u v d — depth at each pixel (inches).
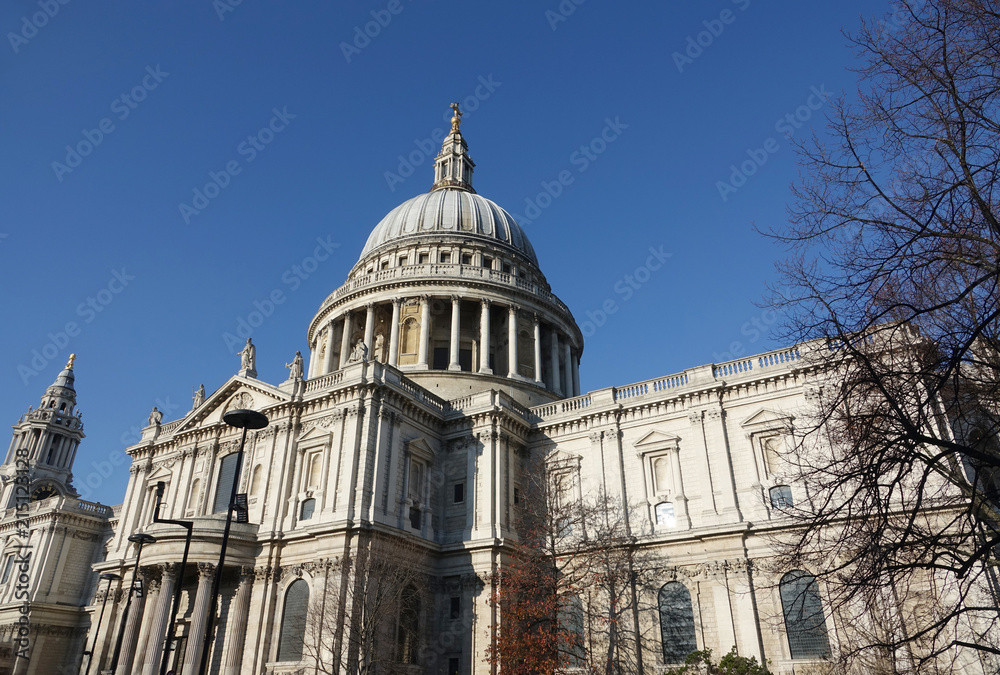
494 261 3326.8
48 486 3991.1
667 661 1793.8
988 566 729.6
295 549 1891.0
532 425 2314.2
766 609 1705.2
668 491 1996.8
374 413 1990.7
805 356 818.8
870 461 684.7
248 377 2251.5
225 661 1788.9
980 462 715.4
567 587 1743.4
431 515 2085.4
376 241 3567.9
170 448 2445.9
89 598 3102.9
